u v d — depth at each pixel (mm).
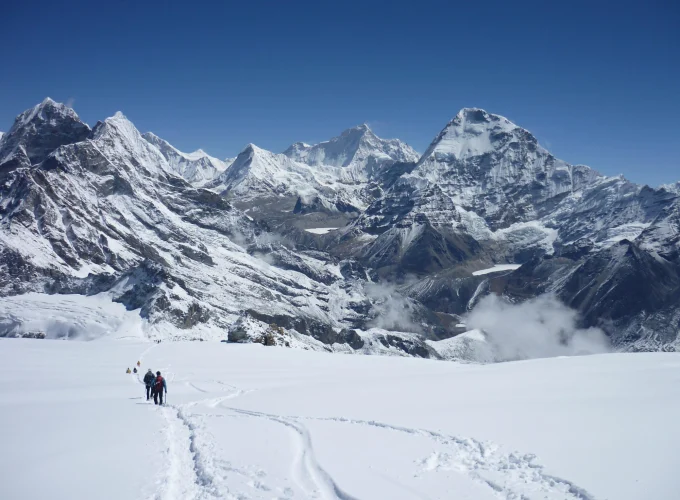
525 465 25438
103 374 77250
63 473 25125
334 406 42938
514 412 37250
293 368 86250
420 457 27203
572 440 29109
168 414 41906
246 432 33750
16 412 41812
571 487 22344
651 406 37938
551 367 71562
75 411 42719
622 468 24312
